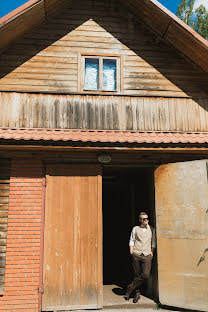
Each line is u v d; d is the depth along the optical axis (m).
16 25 6.23
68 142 5.70
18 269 5.62
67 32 7.01
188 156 6.64
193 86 7.15
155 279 6.46
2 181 6.03
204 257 5.76
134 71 7.04
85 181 6.25
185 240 5.97
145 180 7.46
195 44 6.61
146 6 6.66
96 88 6.92
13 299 5.48
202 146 6.11
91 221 6.11
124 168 7.02
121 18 7.32
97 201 6.20
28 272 5.64
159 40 7.31
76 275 5.84
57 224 6.00
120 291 7.11
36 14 6.42
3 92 6.45
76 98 6.64
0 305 5.42
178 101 7.02
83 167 6.30
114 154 6.45
